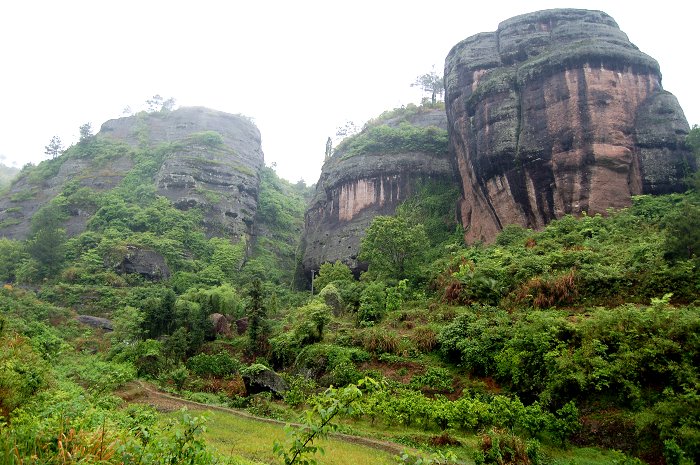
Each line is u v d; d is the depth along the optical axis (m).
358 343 19.44
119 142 69.62
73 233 50.06
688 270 15.06
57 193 61.22
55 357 19.81
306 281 45.16
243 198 60.78
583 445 11.29
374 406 13.71
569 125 27.80
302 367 19.47
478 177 31.53
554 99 28.86
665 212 22.98
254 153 75.12
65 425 5.78
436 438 11.85
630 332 12.52
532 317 15.12
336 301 26.92
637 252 17.88
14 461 4.82
